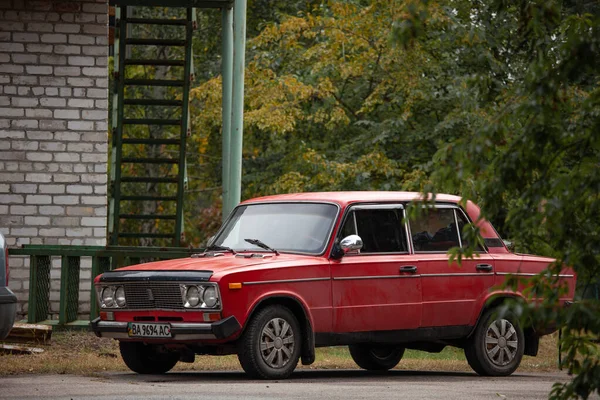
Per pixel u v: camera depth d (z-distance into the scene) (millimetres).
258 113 62969
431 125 61219
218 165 82750
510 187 11430
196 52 79750
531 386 23703
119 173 41281
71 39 36344
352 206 25406
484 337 27047
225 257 24781
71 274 33438
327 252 24578
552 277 11484
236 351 23422
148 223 81438
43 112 36156
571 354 11578
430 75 58469
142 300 23875
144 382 22406
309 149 61062
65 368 25406
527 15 11867
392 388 21734
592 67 11086
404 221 11297
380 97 62750
